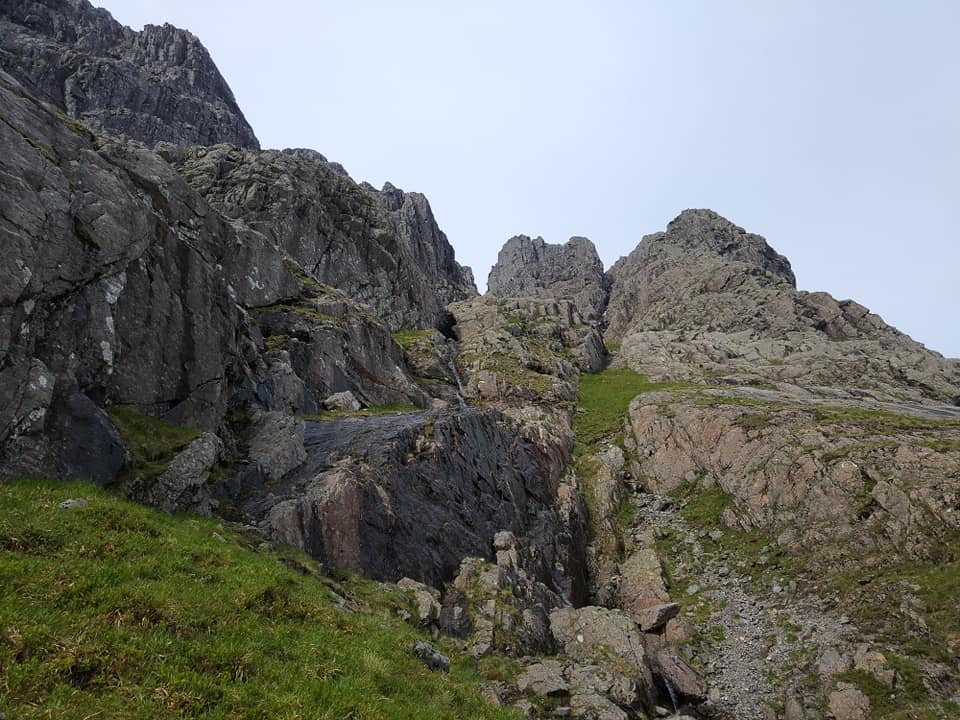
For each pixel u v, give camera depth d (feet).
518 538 115.96
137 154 97.30
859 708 83.51
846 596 108.17
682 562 137.39
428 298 325.83
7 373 54.70
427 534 91.56
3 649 29.96
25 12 422.82
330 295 184.65
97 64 402.31
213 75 503.61
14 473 52.01
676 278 450.30
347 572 74.64
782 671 96.07
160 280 83.61
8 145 63.87
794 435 156.66
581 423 218.59
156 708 30.40
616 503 161.58
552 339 327.47
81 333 67.21
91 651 32.50
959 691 82.28
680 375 272.72
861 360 282.15
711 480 164.76
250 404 102.27
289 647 42.78
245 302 143.64
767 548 133.28
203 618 40.81
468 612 82.53
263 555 62.03
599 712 69.56
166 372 81.66
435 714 43.24
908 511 118.93
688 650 105.60
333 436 107.76
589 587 128.47
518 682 72.08
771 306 368.07
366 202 308.81
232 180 253.44
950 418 180.96
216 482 77.71
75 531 46.47
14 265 57.47
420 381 212.43
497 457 134.21
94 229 70.85
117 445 62.23
